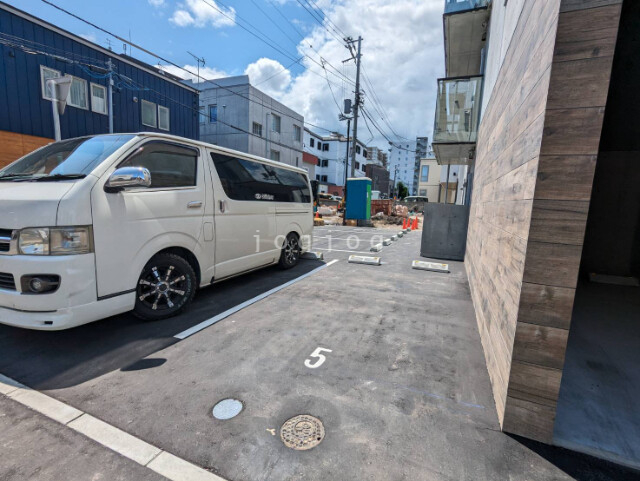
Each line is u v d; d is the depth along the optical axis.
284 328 3.16
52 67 10.17
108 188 2.62
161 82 13.84
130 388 2.13
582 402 2.06
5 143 9.30
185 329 3.07
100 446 1.65
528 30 2.16
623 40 2.48
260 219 4.66
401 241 10.40
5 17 9.06
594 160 1.42
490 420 1.88
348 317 3.49
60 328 2.35
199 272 3.60
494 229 2.80
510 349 1.77
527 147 1.83
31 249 2.30
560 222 1.52
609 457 1.62
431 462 1.57
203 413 1.90
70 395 2.05
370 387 2.20
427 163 38.28
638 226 5.07
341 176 45.84
